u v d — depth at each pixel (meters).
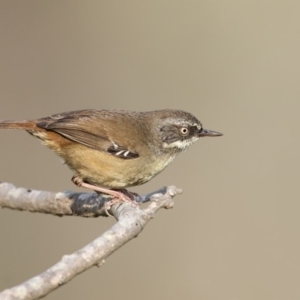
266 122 15.91
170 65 16.36
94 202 9.71
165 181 15.26
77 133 10.14
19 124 10.16
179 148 10.88
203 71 16.33
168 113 10.87
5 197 10.27
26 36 16.16
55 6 16.41
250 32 16.59
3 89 15.75
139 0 16.72
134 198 9.74
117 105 16.03
